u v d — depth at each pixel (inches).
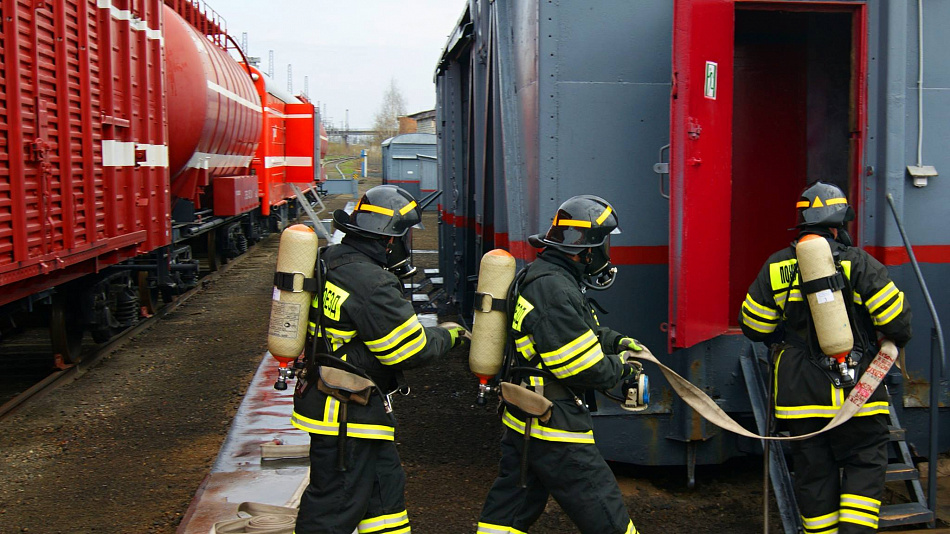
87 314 315.0
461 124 388.2
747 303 155.5
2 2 198.1
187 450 226.4
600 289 140.9
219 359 334.3
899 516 158.6
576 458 129.1
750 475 205.5
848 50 207.0
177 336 381.7
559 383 131.2
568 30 184.7
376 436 130.7
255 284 556.7
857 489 144.1
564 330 126.6
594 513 129.0
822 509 148.3
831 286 141.9
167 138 357.7
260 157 726.5
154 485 200.7
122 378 306.0
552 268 132.6
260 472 198.7
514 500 136.8
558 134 185.6
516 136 210.1
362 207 136.3
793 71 250.5
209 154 464.1
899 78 184.9
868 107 187.0
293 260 132.7
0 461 218.2
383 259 136.9
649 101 187.5
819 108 222.4
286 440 222.7
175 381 300.7
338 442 128.3
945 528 166.4
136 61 312.2
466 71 379.6
